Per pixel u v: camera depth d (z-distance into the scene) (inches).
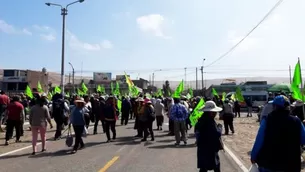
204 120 240.1
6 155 411.5
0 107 673.6
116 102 887.7
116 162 365.1
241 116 1375.5
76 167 337.4
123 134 648.4
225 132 663.8
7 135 504.7
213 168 233.3
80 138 469.1
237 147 487.5
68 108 584.1
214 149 235.3
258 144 168.1
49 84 3157.0
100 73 4010.8
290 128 164.6
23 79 2938.0
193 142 535.5
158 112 741.9
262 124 170.2
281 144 162.9
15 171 320.2
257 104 1897.1
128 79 1227.9
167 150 453.1
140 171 319.9
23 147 478.3
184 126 503.5
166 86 3004.4
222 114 668.1
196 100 706.8
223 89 2162.9
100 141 546.6
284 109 169.3
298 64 421.4
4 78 2945.4
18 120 522.6
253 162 170.2
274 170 162.1
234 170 327.6
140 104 573.6
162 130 735.7
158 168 334.0
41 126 427.2
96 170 323.6
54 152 434.3
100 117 649.0
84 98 665.0
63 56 1058.1
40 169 328.5
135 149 461.7
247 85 1989.4
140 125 572.4
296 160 164.1
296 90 424.5
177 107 502.0
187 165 349.1
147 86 4414.4
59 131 568.4
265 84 2095.2
